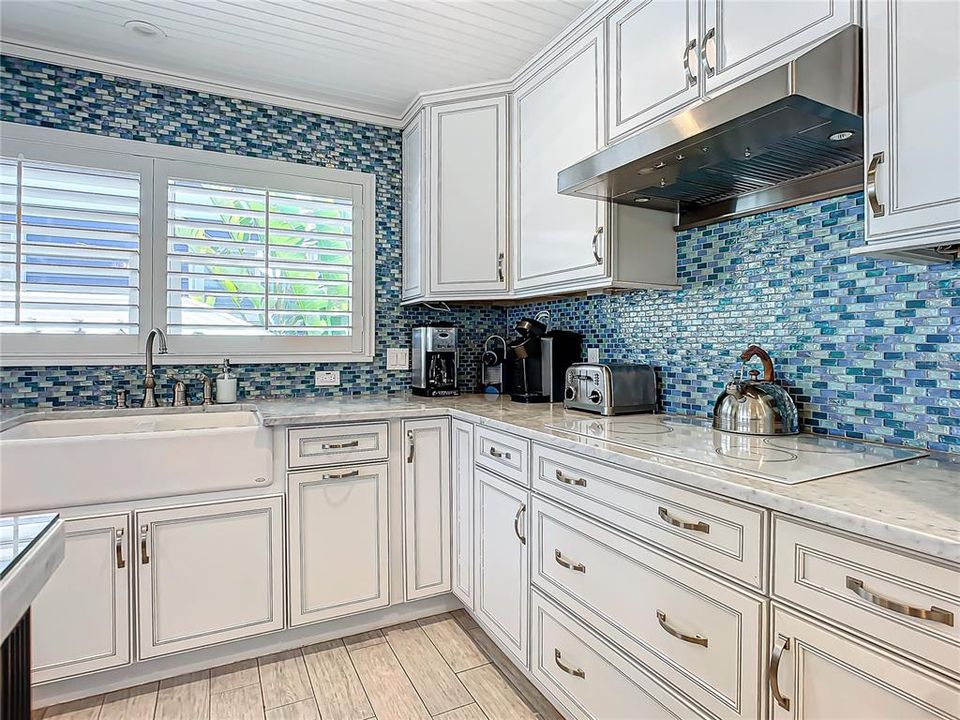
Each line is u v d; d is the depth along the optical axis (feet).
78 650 5.84
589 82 6.49
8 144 7.06
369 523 7.30
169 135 7.98
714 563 3.75
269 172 8.62
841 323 5.06
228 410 7.84
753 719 3.46
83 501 5.86
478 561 7.09
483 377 10.06
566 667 5.32
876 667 2.82
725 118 4.06
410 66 7.76
